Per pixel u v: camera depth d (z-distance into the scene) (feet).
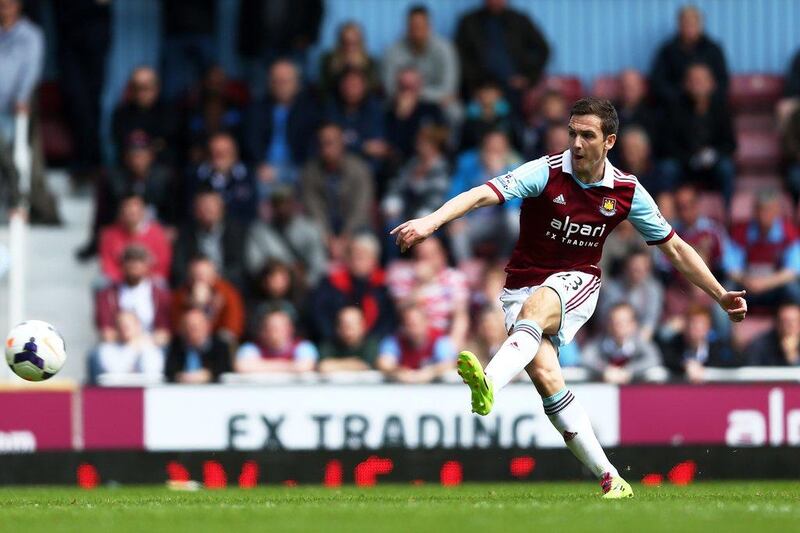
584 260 85.15
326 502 87.20
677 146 188.24
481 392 77.30
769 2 212.23
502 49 195.83
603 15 212.23
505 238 175.22
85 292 180.14
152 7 206.39
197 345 147.95
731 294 86.48
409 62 194.08
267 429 133.18
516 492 104.83
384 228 173.88
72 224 185.78
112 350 151.33
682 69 192.75
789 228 174.70
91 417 133.08
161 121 184.55
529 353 81.05
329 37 208.44
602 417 134.82
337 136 174.60
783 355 148.87
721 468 135.33
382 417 133.69
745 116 208.23
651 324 158.40
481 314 152.46
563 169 83.30
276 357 145.89
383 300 158.71
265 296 158.92
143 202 171.73
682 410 135.33
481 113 184.75
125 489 123.03
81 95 187.42
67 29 187.11
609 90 206.49
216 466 132.87
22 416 132.67
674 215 172.24
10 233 177.27
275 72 184.24
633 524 64.80
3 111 183.32
